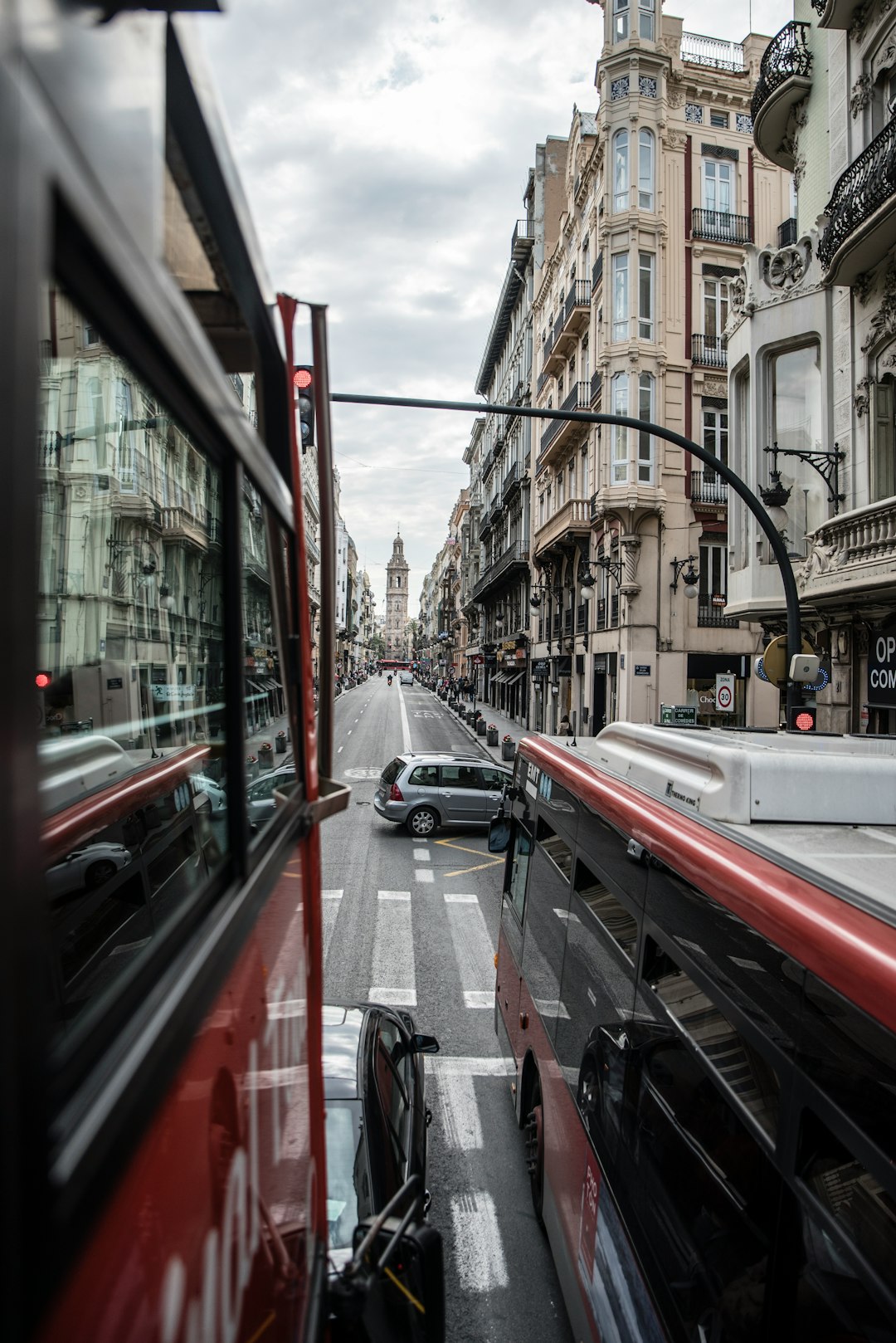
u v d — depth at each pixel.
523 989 6.34
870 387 12.71
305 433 3.91
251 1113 1.48
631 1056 3.61
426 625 183.50
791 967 2.33
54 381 2.30
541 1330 4.53
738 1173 2.55
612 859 4.16
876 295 12.54
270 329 1.89
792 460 14.63
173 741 3.28
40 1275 0.61
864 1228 1.98
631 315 25.30
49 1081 0.72
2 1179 0.56
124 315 0.87
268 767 2.15
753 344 15.01
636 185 25.39
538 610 40.84
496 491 58.69
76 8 0.66
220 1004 1.27
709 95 26.17
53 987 2.62
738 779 3.38
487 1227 5.35
